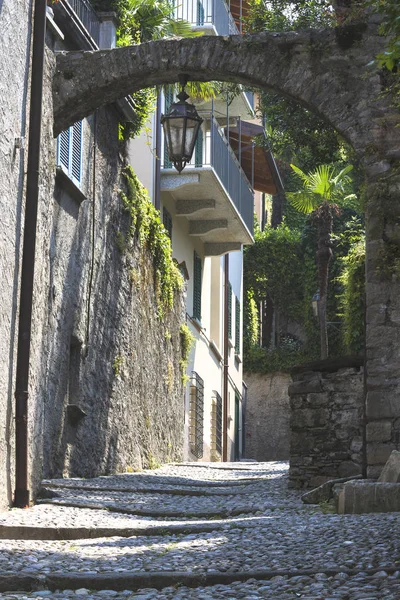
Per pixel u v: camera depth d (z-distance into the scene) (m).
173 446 22.53
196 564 6.87
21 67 10.84
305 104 13.16
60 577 6.32
